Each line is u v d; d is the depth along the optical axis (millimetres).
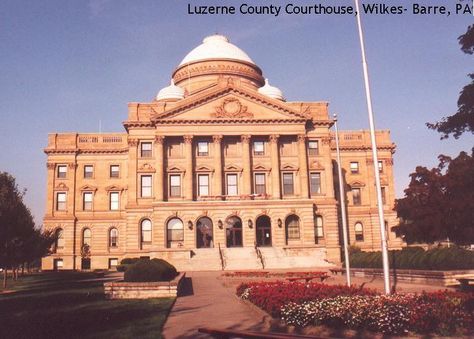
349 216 78750
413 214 31406
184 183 67625
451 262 30781
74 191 77062
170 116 68188
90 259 75625
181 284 31469
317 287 20609
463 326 14352
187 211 64125
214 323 17672
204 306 22516
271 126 69562
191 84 86688
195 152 69125
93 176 77875
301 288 20359
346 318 15242
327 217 68625
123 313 19812
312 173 70938
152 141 69875
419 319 14266
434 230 28641
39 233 44062
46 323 17688
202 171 68188
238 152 69938
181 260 57094
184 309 21578
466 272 29469
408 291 25969
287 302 17266
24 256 40562
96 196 77375
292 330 15875
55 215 76125
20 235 39188
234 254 60344
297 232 66125
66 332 15828
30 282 46125
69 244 75375
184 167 68125
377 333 14516
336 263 59031
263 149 70375
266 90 82188
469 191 21172
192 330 16297
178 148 69312
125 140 78875
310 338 9703
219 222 64062
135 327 16453
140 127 69938
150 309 20844
